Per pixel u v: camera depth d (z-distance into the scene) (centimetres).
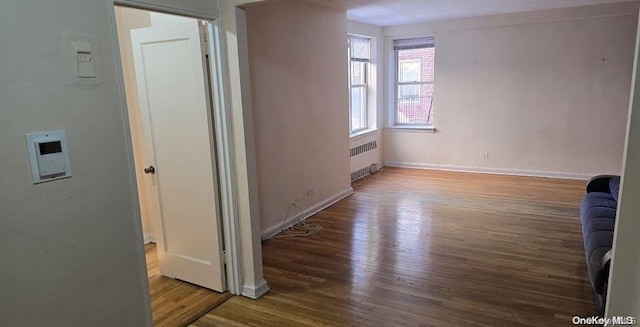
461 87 674
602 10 561
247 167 287
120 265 202
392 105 748
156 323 274
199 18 261
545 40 604
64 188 176
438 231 429
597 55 579
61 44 172
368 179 663
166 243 334
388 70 727
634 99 133
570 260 352
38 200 167
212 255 310
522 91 633
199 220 311
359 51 669
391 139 747
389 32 705
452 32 663
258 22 386
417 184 622
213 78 279
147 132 319
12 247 160
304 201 478
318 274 340
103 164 191
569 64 596
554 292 300
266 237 418
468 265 348
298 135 459
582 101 598
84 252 186
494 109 657
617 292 146
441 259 362
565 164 627
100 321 195
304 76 461
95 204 189
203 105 285
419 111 733
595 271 244
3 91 155
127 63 384
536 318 268
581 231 416
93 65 184
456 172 694
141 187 411
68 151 177
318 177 503
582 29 580
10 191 158
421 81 719
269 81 407
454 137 696
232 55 273
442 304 288
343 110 550
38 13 164
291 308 289
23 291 165
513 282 317
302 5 449
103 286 195
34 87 164
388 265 353
